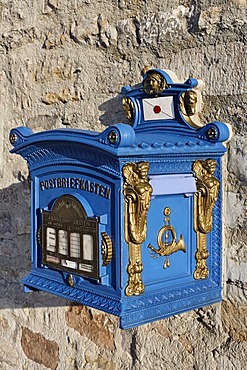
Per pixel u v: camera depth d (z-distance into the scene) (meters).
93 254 1.82
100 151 1.75
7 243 2.91
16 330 2.88
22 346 2.85
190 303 1.91
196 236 1.95
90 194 1.86
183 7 2.11
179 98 2.02
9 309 2.91
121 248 1.76
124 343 2.38
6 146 2.85
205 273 1.97
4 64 2.80
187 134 2.02
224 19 1.99
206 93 2.05
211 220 1.97
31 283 2.10
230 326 2.04
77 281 1.92
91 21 2.41
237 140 1.99
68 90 2.53
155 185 1.79
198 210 1.93
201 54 2.06
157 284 1.85
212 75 2.04
